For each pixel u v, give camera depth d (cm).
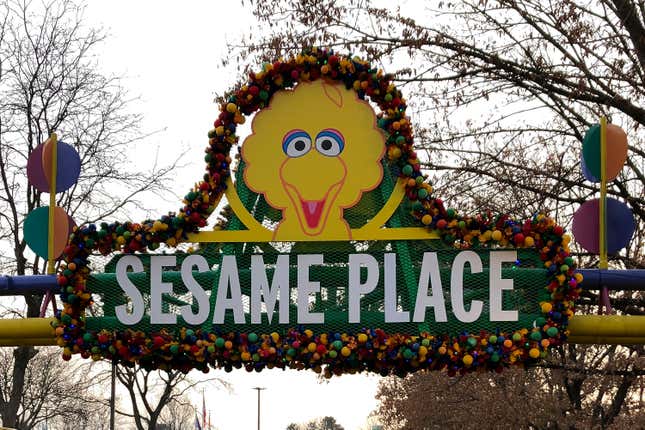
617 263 1658
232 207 998
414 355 940
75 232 996
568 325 961
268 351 945
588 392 2688
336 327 962
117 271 990
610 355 2347
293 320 965
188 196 992
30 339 1026
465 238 964
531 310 959
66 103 2280
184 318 973
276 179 995
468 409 3041
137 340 968
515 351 935
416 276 964
